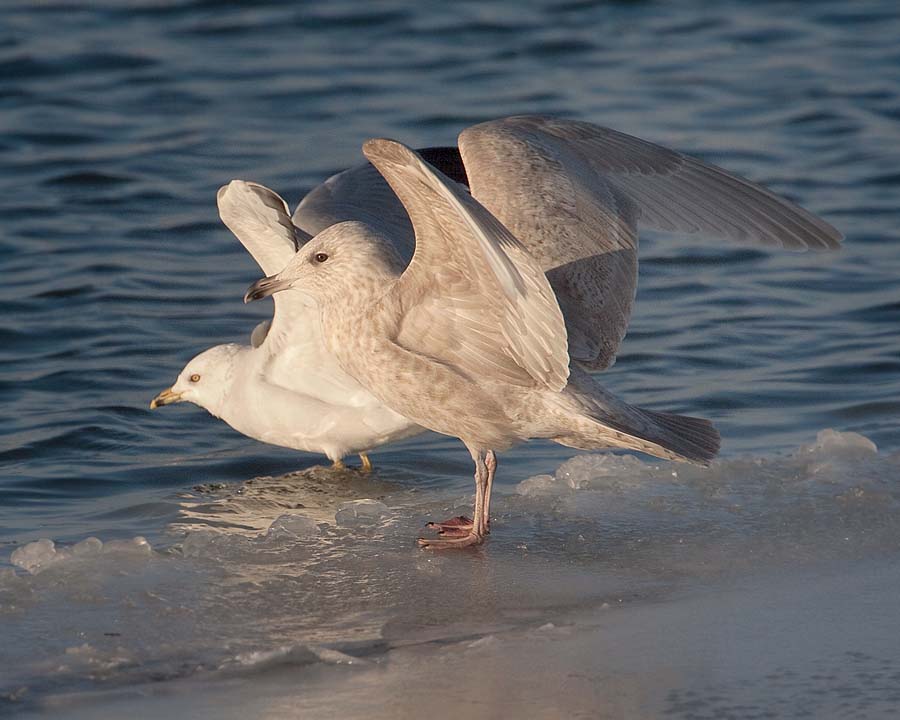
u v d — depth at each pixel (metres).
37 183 21.42
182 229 19.77
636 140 11.43
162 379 15.27
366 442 13.13
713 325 16.61
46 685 8.41
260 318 16.92
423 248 9.83
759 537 10.87
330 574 10.28
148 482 12.84
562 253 10.65
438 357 10.45
